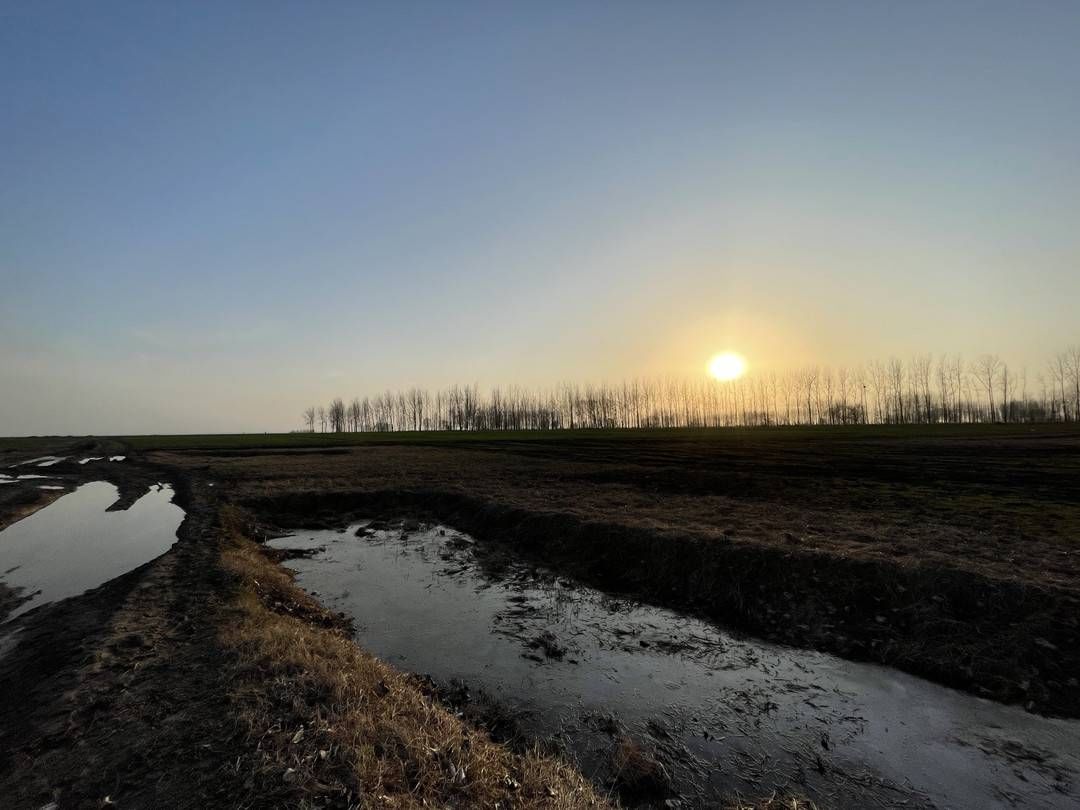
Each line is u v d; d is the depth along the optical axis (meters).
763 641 12.18
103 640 10.25
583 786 6.80
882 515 19.50
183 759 6.42
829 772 7.66
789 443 61.75
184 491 32.03
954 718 9.00
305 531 23.53
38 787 6.17
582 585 16.02
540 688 9.98
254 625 10.63
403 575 17.05
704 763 7.83
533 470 37.56
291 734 6.66
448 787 6.07
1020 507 20.55
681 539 16.09
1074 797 7.16
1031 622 10.62
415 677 9.98
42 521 24.61
